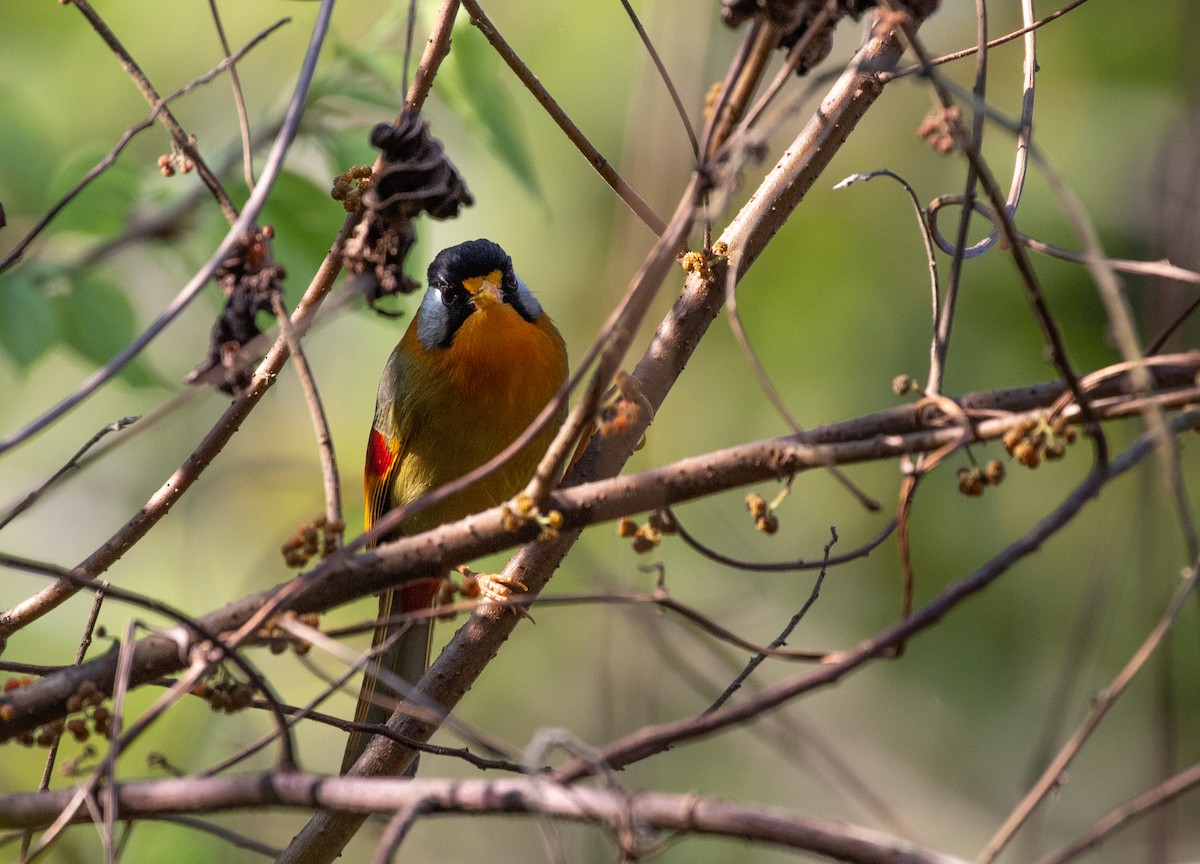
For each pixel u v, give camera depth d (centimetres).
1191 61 902
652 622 661
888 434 529
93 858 882
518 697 1307
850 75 704
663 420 1265
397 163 575
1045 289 1225
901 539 505
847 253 1287
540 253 1369
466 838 1319
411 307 1152
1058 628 1251
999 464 505
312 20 1372
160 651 534
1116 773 1237
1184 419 500
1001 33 1329
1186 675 1162
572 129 689
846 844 394
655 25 969
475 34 938
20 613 654
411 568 541
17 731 529
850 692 1362
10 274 933
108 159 605
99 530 1398
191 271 921
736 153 484
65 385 1438
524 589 739
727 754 1266
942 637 1303
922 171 1295
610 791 417
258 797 454
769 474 520
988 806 1281
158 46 1379
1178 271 523
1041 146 1270
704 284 724
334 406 1432
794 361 1271
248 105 1371
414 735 713
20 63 1368
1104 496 1241
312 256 923
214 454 670
